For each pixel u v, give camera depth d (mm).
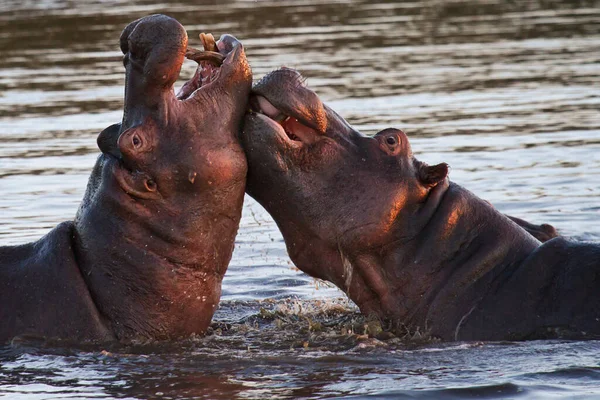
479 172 23172
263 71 33562
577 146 25344
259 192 13398
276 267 17891
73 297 12500
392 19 49000
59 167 24328
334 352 12812
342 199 13445
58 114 30141
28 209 20750
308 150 13273
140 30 11914
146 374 11633
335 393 10844
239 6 52781
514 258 13758
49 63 38531
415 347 13000
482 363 11977
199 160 12125
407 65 37094
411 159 13844
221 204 12461
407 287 13742
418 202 13797
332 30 45188
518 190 21688
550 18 47875
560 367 11602
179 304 12672
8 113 30562
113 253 12445
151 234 12367
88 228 12578
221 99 12352
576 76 34562
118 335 12578
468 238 13805
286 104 12562
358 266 13758
